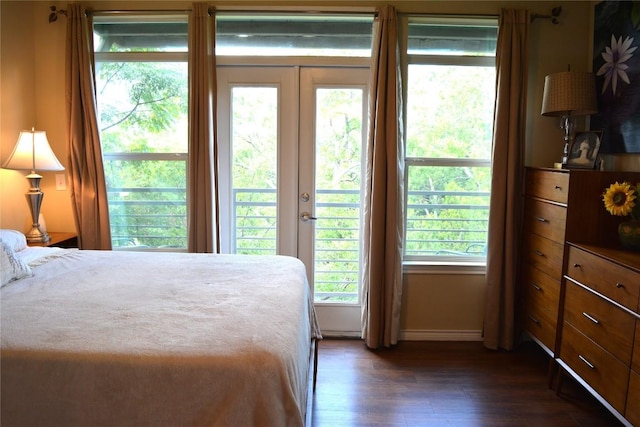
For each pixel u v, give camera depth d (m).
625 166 2.61
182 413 1.23
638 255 2.01
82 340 1.32
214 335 1.38
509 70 2.86
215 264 2.25
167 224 3.19
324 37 3.06
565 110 2.63
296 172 3.13
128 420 1.23
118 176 3.15
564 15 2.97
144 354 1.26
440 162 3.13
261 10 2.92
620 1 2.62
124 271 2.08
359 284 3.21
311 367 2.15
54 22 2.99
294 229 3.18
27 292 1.75
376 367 2.76
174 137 3.12
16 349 1.26
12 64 2.82
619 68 2.62
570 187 2.32
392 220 2.91
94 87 2.94
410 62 3.05
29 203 2.78
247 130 3.12
